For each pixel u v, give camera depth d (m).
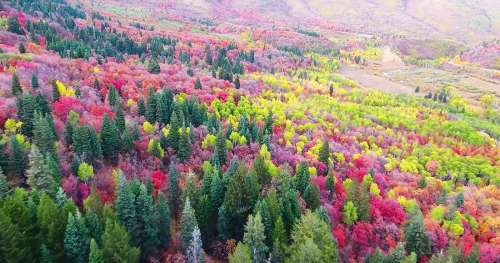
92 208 62.44
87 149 85.19
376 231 84.81
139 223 62.94
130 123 105.19
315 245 58.31
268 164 97.00
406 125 163.00
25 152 76.88
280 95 178.38
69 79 132.62
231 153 106.12
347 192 89.44
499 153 144.38
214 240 72.56
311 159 112.44
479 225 97.12
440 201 104.31
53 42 169.25
